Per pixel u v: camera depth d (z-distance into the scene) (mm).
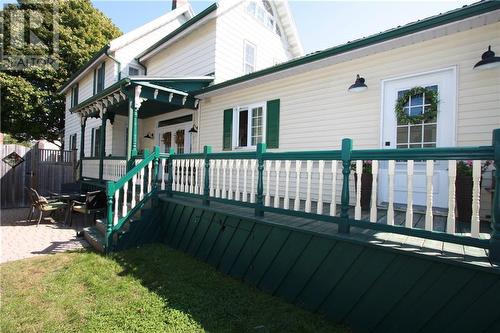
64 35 18016
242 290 3537
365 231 3031
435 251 2395
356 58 5434
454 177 2307
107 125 11453
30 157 10203
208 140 8711
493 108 4051
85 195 7574
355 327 2736
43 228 6680
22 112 17391
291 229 3240
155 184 5633
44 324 2730
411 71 4797
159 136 10969
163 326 2711
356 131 5492
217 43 9000
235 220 4055
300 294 3176
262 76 6652
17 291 3391
